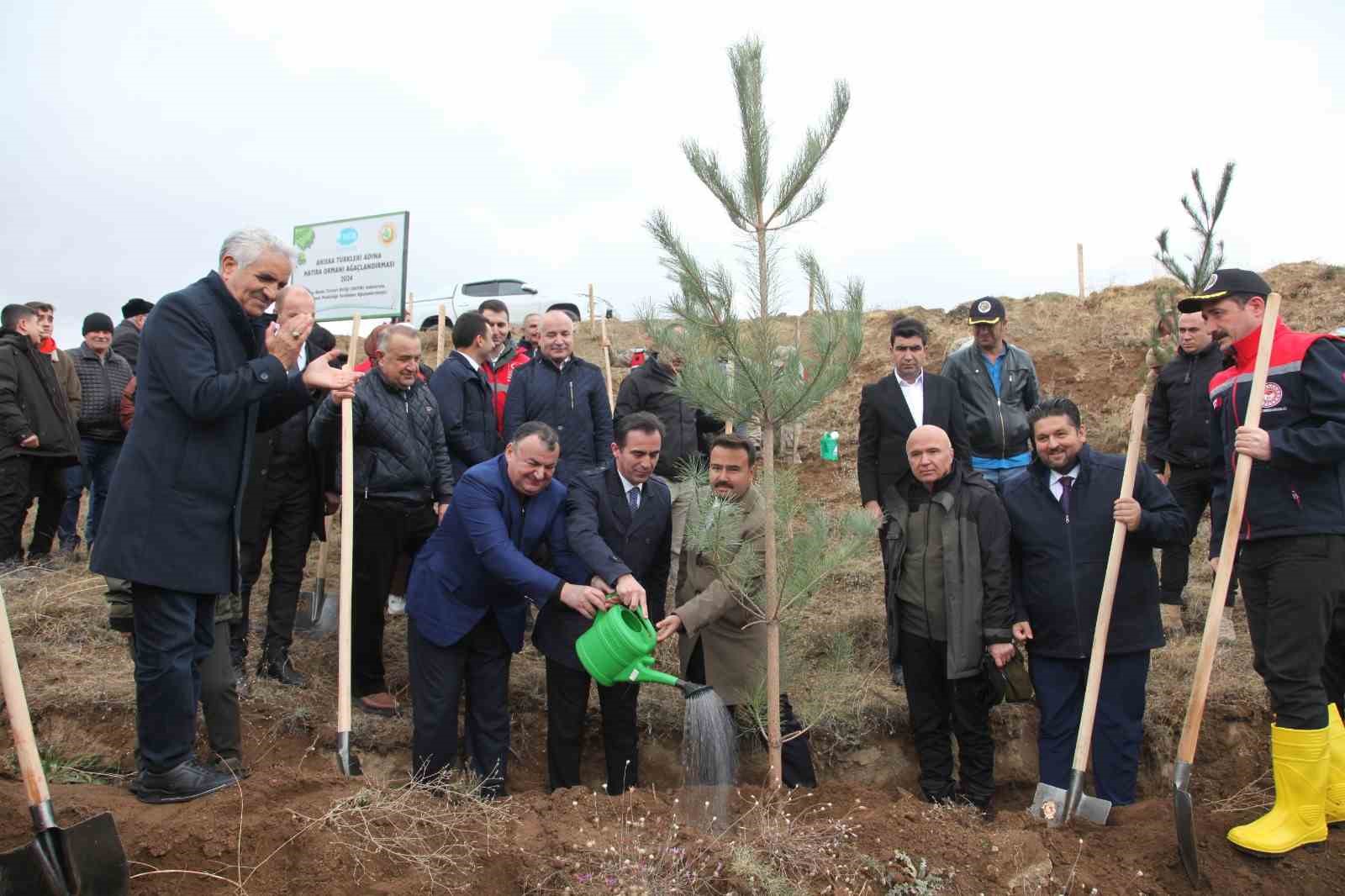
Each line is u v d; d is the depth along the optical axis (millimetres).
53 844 2910
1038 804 4273
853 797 4254
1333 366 3693
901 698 5543
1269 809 4109
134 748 4531
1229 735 5238
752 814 3889
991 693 4652
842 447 10758
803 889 3391
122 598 3920
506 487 4297
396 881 3270
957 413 5418
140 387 3459
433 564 4332
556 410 5840
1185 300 4105
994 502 4594
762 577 4293
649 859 3416
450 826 3559
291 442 5289
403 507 5195
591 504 4527
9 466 6543
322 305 8055
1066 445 4406
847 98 3887
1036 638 4562
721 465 4367
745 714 4539
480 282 17484
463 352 6000
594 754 5387
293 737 4855
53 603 5836
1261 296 3916
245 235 3588
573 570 4461
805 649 5898
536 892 3289
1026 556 4590
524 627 4555
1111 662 4406
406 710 5277
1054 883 3609
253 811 3441
